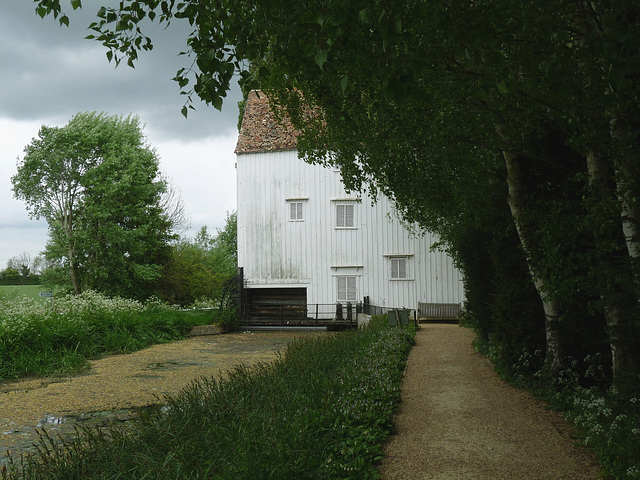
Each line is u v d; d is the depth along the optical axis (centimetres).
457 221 1631
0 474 572
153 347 1994
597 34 428
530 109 710
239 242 3172
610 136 620
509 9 490
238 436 541
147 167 3834
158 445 546
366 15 327
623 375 641
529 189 957
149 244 3806
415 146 882
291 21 445
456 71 649
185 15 479
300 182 3152
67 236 3509
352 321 2750
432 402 870
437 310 2958
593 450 589
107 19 512
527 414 777
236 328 2747
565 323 897
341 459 536
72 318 1839
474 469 548
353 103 900
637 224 620
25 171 3506
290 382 817
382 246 3083
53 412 960
